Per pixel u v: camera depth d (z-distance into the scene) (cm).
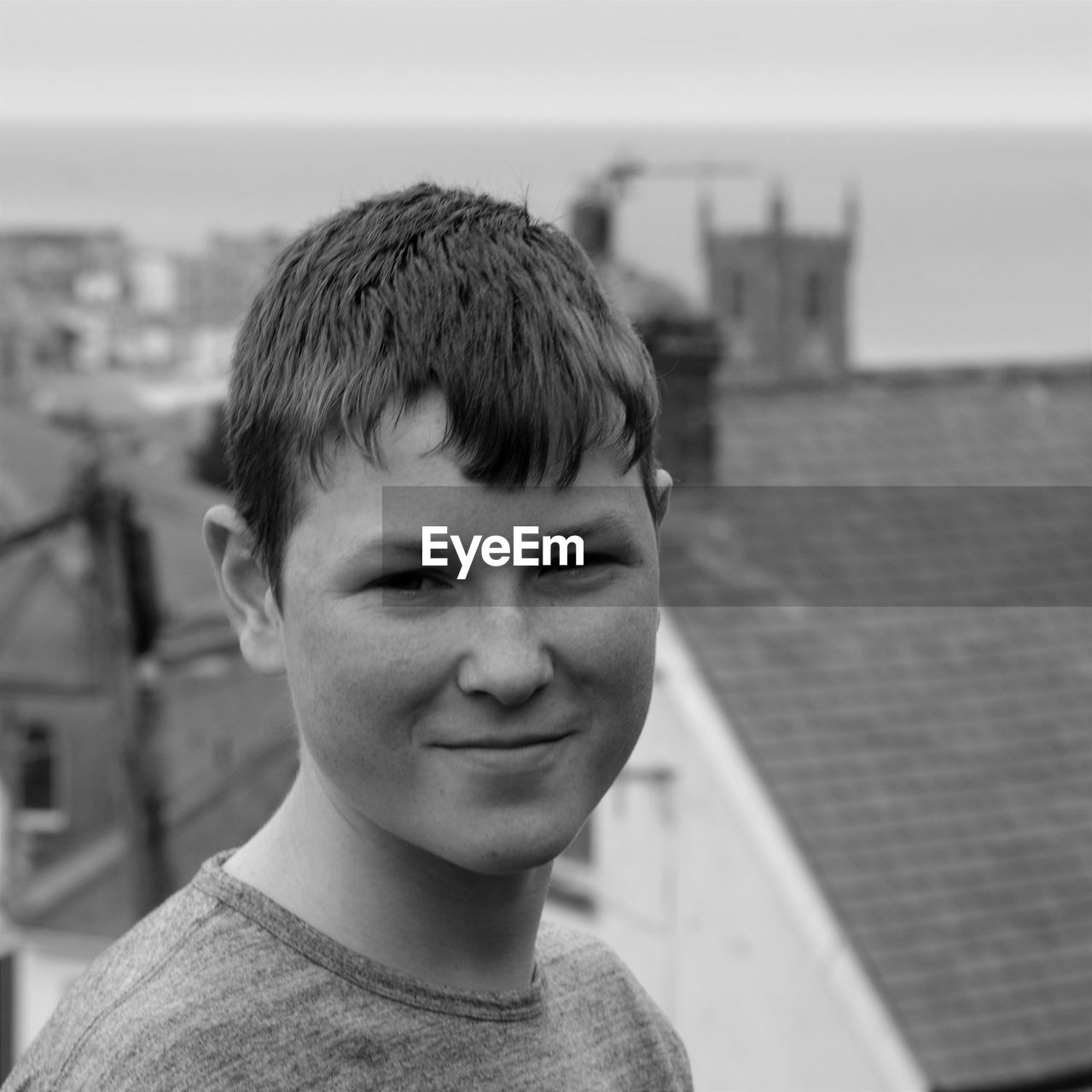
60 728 1753
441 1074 144
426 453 129
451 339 129
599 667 134
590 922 1132
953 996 924
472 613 131
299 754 151
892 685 1141
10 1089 144
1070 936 965
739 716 1071
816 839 1005
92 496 1211
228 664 1281
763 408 1451
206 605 1255
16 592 1273
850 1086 949
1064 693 1176
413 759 132
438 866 146
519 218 145
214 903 146
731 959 1036
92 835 1717
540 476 129
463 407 127
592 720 136
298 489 136
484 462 127
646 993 182
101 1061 136
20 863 1714
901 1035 897
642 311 1232
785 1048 995
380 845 144
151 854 1256
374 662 131
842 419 1462
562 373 131
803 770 1050
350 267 137
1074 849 1035
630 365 139
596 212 1204
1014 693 1166
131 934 150
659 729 1097
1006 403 1544
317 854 146
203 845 1276
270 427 138
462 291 133
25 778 1762
